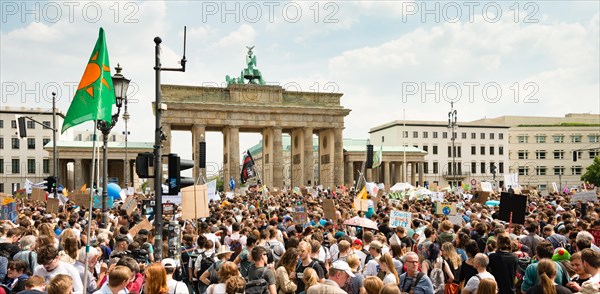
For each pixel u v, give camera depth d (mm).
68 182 169250
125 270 11820
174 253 18906
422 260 17203
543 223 25516
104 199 27938
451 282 16203
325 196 66438
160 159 19719
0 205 31484
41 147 161750
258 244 18422
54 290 10680
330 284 11445
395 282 14242
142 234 20734
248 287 13906
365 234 18828
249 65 137125
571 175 192875
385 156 155375
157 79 20719
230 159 127875
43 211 36594
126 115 70188
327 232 23328
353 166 164000
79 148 133750
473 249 15641
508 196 22141
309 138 133000
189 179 20250
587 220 24047
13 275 13875
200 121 126312
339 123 135000
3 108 160000
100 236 20047
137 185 146500
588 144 193125
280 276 14586
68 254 15484
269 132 136875
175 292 12836
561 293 12141
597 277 12289
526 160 193125
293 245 17109
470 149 185625
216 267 16875
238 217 31172
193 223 28312
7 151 159875
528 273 14039
